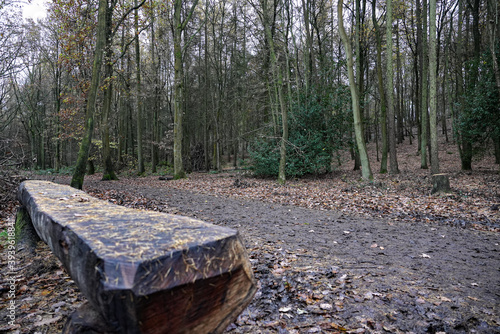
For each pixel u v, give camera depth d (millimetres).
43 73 24781
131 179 16922
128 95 18656
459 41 15500
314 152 15359
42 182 4656
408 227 5453
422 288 2871
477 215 6156
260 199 9086
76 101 16047
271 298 2666
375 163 21438
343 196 9023
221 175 19031
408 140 28109
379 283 2977
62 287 2797
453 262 3648
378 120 21953
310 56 18797
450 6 15727
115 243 1057
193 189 11641
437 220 5957
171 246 988
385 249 4164
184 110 24531
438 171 9109
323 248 4191
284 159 13422
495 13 11805
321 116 15836
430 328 2207
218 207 7602
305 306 2527
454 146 22312
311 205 7891
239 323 2305
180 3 15586
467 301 2615
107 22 12492
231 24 21172
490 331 2178
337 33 21797
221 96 22734
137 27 14602
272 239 4637
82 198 2713
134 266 860
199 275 958
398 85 25562
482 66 13398
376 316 2369
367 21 20156
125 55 17625
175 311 916
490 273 3297
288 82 15250
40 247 3955
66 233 1354
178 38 15578
